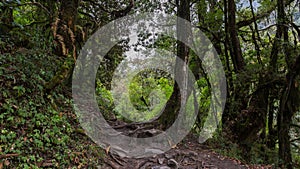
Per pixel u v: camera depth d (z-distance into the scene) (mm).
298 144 8328
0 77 3934
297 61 6375
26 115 3682
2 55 4254
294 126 6984
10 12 5262
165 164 4906
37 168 3133
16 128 3418
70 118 4797
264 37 9016
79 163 3732
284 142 6895
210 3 9500
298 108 6766
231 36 8289
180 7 7164
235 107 7895
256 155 7078
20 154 3109
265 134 8312
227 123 7895
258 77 7398
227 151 6574
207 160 5543
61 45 5605
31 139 3416
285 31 7395
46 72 4855
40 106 4152
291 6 8336
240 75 7461
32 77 4406
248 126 7469
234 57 8281
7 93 3773
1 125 3295
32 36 5277
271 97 7902
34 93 4262
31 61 4629
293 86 6594
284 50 6902
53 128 3896
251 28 8781
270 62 7379
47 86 4523
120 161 4617
